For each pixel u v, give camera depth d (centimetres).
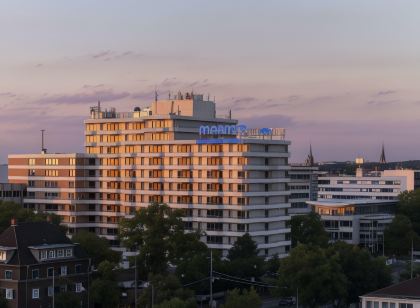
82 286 19475
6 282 18312
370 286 19988
